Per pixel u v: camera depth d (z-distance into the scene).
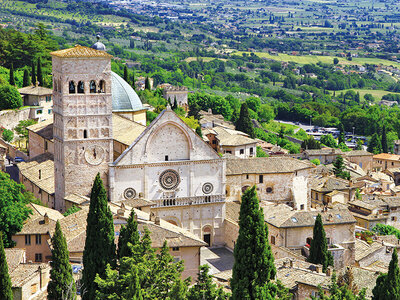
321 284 137.12
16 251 143.62
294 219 182.50
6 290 118.62
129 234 130.75
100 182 134.38
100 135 186.25
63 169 185.50
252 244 123.00
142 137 185.88
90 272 133.12
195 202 192.25
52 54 184.50
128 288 117.44
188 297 119.94
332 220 182.62
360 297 124.81
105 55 183.50
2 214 153.88
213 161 193.00
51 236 153.88
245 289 121.38
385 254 182.25
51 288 128.50
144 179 187.12
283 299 123.62
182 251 157.38
